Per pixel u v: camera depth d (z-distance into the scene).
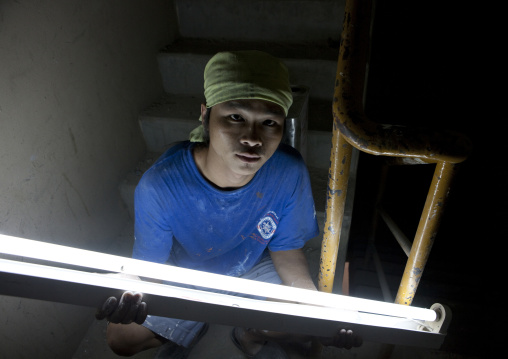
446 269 2.71
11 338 1.33
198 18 2.33
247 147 0.93
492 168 2.74
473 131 2.80
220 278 0.89
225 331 1.68
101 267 0.83
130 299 0.90
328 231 1.06
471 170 2.76
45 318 1.49
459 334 2.04
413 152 0.77
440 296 2.54
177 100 2.22
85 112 1.61
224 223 1.24
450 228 2.84
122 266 0.84
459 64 2.73
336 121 0.79
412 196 2.96
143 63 2.05
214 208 1.18
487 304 2.47
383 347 1.57
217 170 1.08
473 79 2.74
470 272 2.69
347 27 0.76
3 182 1.23
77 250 0.82
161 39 2.22
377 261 2.13
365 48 0.77
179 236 1.29
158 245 1.27
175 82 2.25
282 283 1.41
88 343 1.75
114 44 1.77
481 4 2.58
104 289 0.88
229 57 0.90
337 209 1.00
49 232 1.48
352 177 2.02
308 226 1.40
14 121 1.25
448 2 2.62
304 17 2.20
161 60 2.19
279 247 1.43
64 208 1.55
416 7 2.66
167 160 1.14
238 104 0.89
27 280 0.82
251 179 1.14
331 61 2.03
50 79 1.39
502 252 2.70
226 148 0.95
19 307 1.35
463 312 2.16
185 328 1.35
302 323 0.95
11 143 1.24
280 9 2.20
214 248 1.34
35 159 1.36
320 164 2.08
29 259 1.41
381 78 2.85
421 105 2.89
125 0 1.83
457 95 2.81
